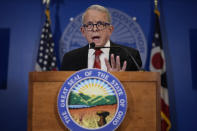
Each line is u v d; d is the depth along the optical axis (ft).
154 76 4.00
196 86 12.43
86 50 7.00
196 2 13.02
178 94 12.41
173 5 13.05
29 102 3.98
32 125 3.92
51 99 3.96
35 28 13.10
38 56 12.01
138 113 3.92
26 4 13.25
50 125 3.91
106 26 7.13
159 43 12.09
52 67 11.91
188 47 12.73
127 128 3.87
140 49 12.55
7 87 12.72
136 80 3.99
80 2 13.07
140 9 12.88
